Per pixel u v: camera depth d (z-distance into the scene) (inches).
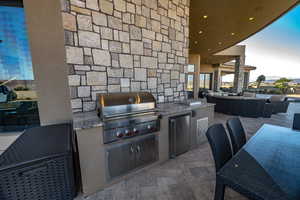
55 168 47.3
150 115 75.4
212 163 86.2
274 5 138.3
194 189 65.1
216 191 37.4
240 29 204.5
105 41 77.6
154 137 78.9
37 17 64.1
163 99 109.1
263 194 28.7
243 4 138.0
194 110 99.7
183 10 116.3
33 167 43.6
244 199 59.2
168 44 108.2
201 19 173.5
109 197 60.0
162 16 102.2
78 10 68.0
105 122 60.7
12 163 40.8
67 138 56.1
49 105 70.6
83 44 70.9
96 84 76.9
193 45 291.9
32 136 57.7
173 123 85.7
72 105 70.9
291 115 215.3
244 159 41.8
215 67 588.1
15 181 41.8
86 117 66.4
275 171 36.1
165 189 64.8
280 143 53.4
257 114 198.8
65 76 70.5
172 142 87.7
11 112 85.1
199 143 107.8
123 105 68.9
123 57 85.3
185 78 124.3
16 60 82.2
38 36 65.2
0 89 82.7
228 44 282.4
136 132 70.1
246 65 570.9
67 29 66.1
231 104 214.7
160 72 105.4
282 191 29.4
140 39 91.7
